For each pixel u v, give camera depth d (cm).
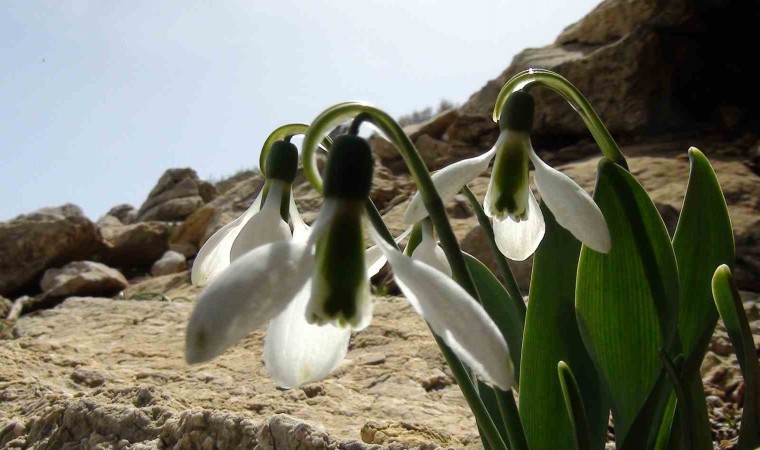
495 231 13
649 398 12
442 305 8
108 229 78
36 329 35
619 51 71
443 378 24
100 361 28
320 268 8
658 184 49
